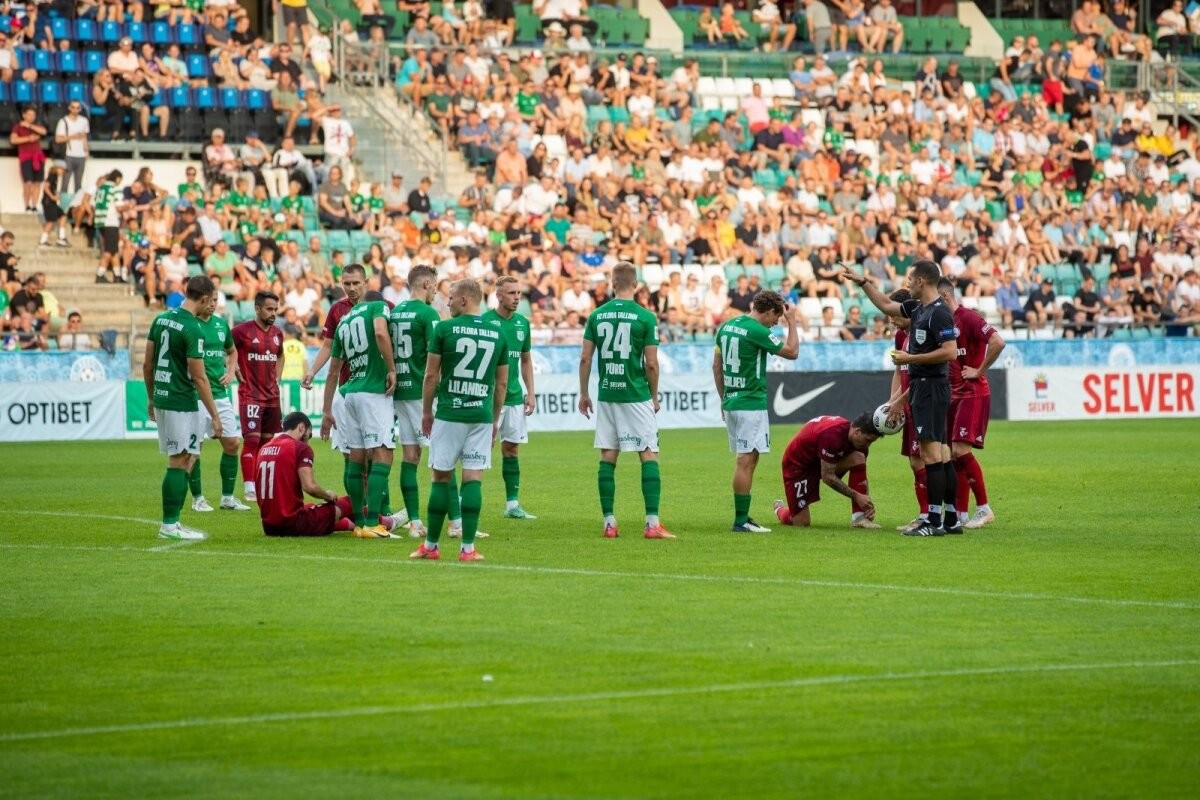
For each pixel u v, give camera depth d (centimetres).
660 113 11100
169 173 9819
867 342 9562
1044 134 11781
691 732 2053
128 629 2738
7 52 9556
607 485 4019
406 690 2283
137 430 8300
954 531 4066
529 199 9944
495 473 6106
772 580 3250
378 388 4025
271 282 8756
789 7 12762
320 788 1830
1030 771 1883
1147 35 13412
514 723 2103
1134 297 10619
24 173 9225
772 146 11062
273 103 10044
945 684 2294
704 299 9550
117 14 10075
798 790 1817
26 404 8088
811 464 4225
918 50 12662
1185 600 2991
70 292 8775
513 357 4472
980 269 10544
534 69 10931
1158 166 11831
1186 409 10062
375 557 3634
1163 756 1941
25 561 3581
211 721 2127
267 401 5038
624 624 2753
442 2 11494
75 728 2098
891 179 11150
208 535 4103
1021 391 9700
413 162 10269
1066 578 3269
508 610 2900
